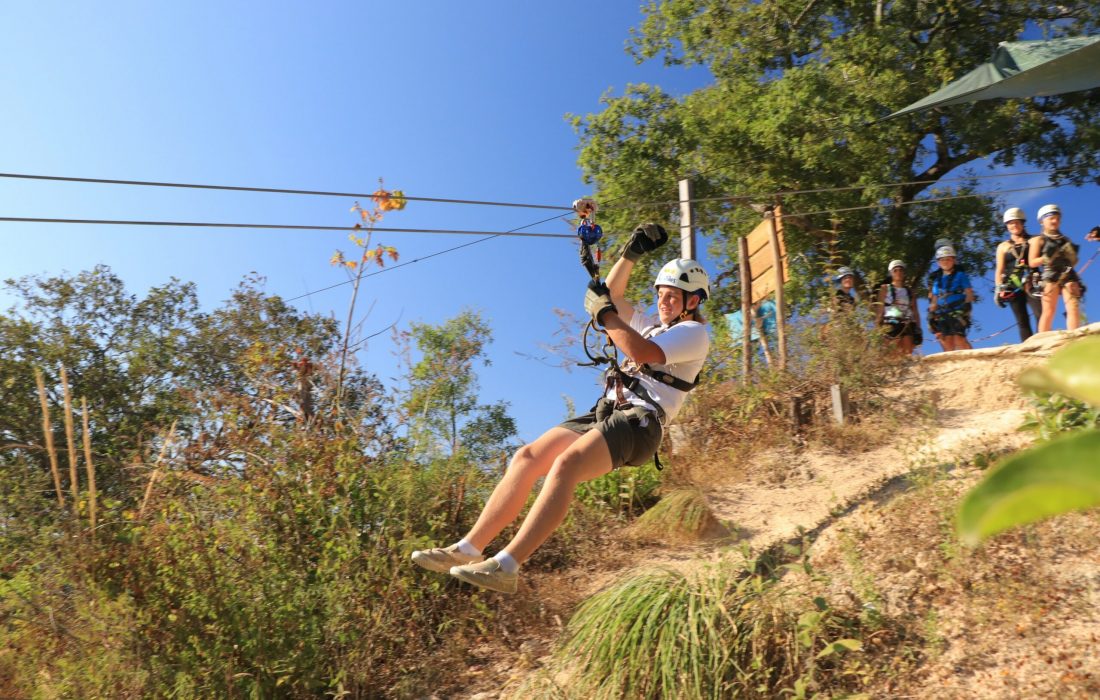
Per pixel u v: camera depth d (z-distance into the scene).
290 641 4.50
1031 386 0.60
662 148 17.30
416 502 5.55
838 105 15.65
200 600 4.55
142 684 4.33
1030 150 17.58
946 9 17.28
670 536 5.54
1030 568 3.99
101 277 21.86
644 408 3.72
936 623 3.87
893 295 8.54
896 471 5.50
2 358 20.70
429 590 4.87
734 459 6.38
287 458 5.41
